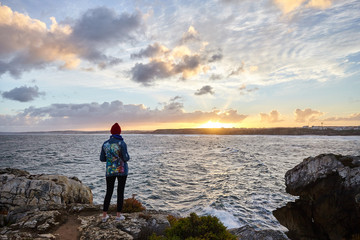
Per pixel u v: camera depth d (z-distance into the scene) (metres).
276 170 30.98
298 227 12.47
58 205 6.88
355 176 12.44
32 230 4.88
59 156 50.91
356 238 9.76
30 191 9.49
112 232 4.85
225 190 19.78
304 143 116.06
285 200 16.70
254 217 13.23
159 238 4.73
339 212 12.06
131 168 33.41
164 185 22.02
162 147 85.75
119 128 5.35
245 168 32.94
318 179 14.77
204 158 47.34
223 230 4.96
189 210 14.48
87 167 34.03
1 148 76.88
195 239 4.50
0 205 8.83
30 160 42.56
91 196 11.67
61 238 4.65
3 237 4.31
